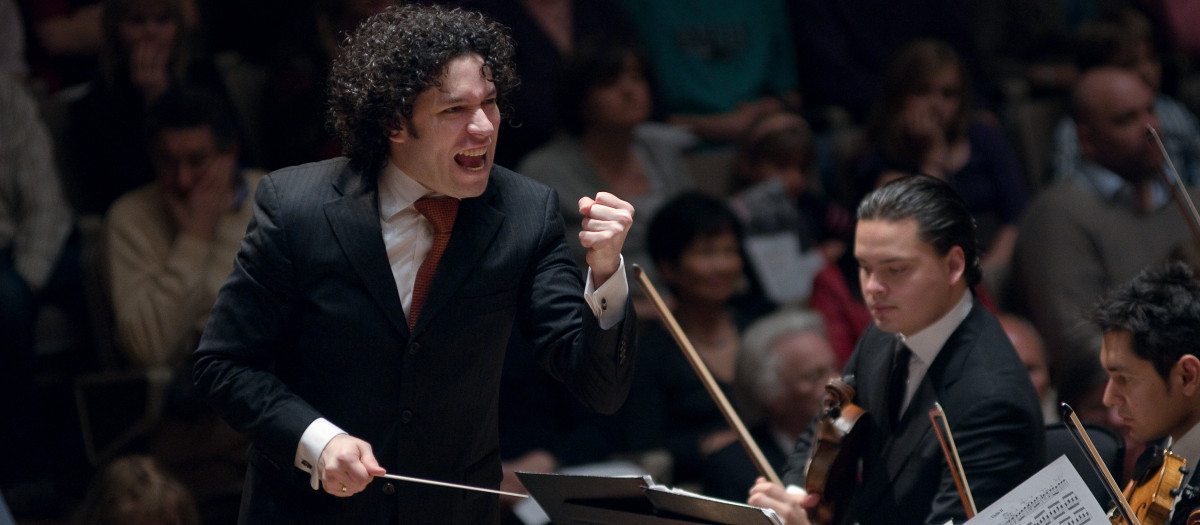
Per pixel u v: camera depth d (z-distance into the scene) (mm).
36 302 10539
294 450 5125
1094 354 8391
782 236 12219
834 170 13695
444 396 5402
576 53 11617
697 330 10891
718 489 9391
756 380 9562
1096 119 11945
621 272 5234
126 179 11266
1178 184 6777
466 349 5402
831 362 9555
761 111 13711
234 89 11953
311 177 5453
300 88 11227
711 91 13906
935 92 12578
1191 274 5973
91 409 10180
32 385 10125
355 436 5367
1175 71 15328
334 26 11094
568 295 5484
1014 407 6055
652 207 11727
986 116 13984
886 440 6422
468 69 5145
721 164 13344
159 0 11148
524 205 5574
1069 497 5184
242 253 5363
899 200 6223
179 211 10766
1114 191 12000
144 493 8508
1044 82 15391
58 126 11430
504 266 5426
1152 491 5594
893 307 6230
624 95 11461
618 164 11727
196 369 5375
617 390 5336
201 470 10078
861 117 14406
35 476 10031
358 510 5387
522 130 12102
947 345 6289
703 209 10891
